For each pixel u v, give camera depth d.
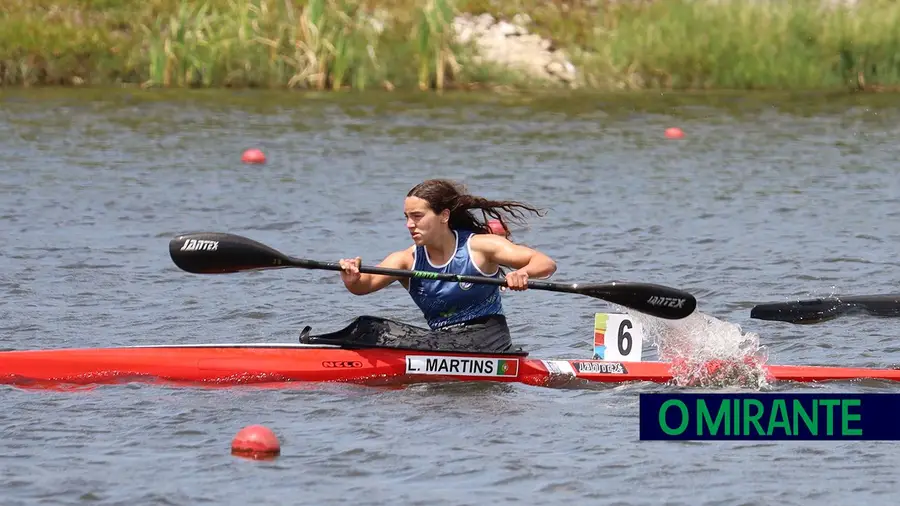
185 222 56.03
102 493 24.84
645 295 33.00
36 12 107.19
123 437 28.22
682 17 111.25
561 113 92.88
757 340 35.44
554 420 29.97
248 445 27.09
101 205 59.28
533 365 33.69
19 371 32.53
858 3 115.38
